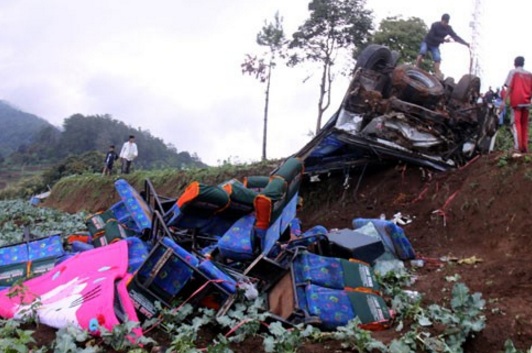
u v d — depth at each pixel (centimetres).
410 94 1134
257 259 688
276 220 758
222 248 752
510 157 981
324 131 1171
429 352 566
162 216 838
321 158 1239
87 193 2402
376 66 1193
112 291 602
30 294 675
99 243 909
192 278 628
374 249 805
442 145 1144
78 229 1435
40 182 3825
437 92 1129
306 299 644
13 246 866
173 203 966
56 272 742
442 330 603
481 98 1227
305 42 2456
